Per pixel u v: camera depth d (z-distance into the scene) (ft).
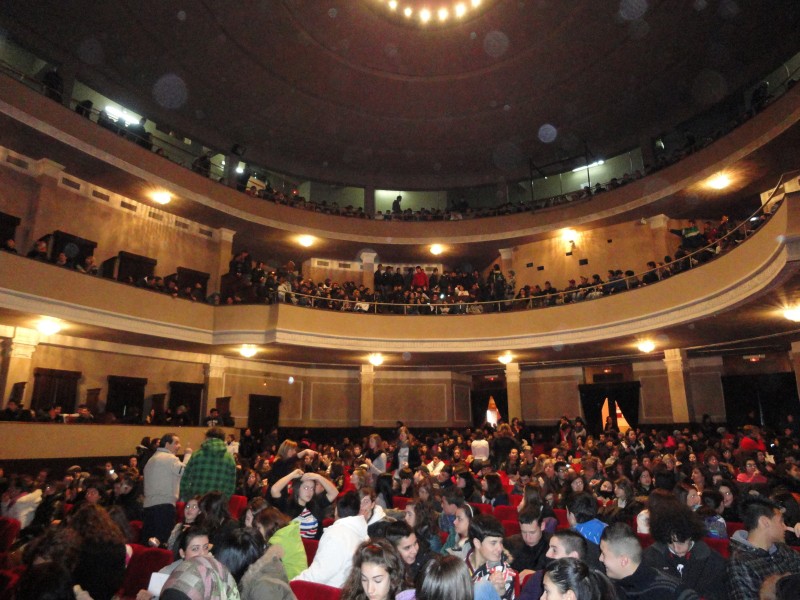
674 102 62.85
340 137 70.33
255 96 61.82
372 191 78.43
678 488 20.67
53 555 11.32
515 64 58.70
